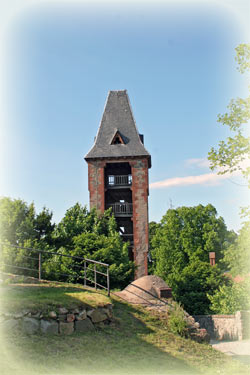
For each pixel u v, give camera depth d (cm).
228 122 2023
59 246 3112
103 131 4419
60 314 1352
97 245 2997
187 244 4612
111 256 2948
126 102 4600
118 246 3173
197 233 4697
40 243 2781
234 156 1978
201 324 3222
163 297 1927
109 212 3819
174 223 4800
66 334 1337
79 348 1275
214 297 3597
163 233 4841
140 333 1552
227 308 3203
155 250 5091
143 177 4100
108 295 1803
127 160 4141
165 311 1791
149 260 5306
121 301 1802
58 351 1211
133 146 4228
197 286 4247
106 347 1343
